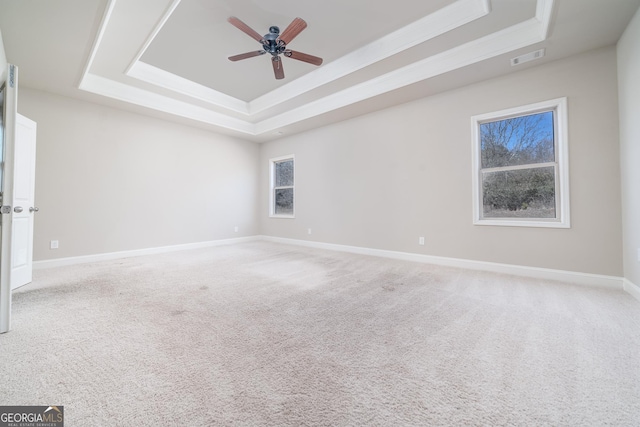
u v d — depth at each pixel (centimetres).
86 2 217
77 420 105
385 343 168
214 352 157
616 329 183
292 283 297
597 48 278
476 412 111
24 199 294
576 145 290
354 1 257
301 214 582
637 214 237
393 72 365
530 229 319
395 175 434
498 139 349
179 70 393
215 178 579
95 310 219
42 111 368
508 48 280
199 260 424
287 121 523
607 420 106
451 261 377
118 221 440
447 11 271
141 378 132
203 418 107
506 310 218
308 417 108
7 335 175
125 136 447
